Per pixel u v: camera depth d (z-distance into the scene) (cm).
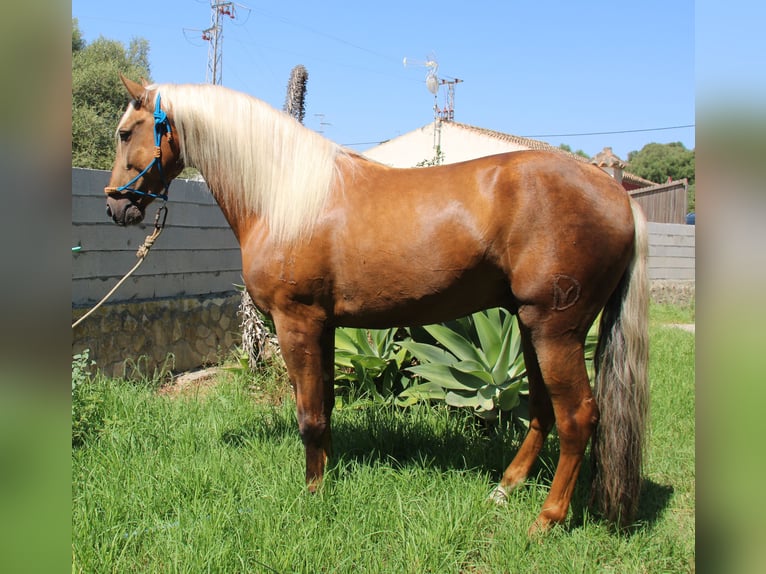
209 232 666
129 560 254
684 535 287
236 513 285
